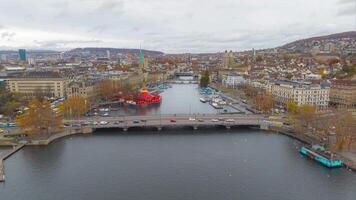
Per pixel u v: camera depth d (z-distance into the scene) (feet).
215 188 619.26
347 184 635.25
